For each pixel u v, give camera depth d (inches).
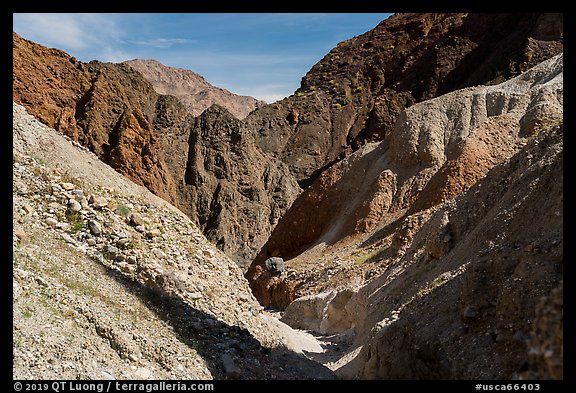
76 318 350.3
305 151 3572.8
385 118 3412.9
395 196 1505.9
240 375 406.9
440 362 349.1
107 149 2564.0
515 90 1556.3
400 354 403.9
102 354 338.3
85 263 434.0
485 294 352.2
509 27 3225.9
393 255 949.2
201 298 490.6
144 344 372.2
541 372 247.8
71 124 2498.8
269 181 3213.6
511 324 309.4
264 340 510.6
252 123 3713.1
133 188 592.4
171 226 559.8
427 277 568.7
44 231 444.8
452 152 1268.5
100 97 2642.7
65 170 518.6
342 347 695.1
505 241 417.1
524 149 597.0
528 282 314.0
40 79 2487.7
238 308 528.4
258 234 2952.8
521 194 458.0
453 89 3260.3
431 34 3821.4
